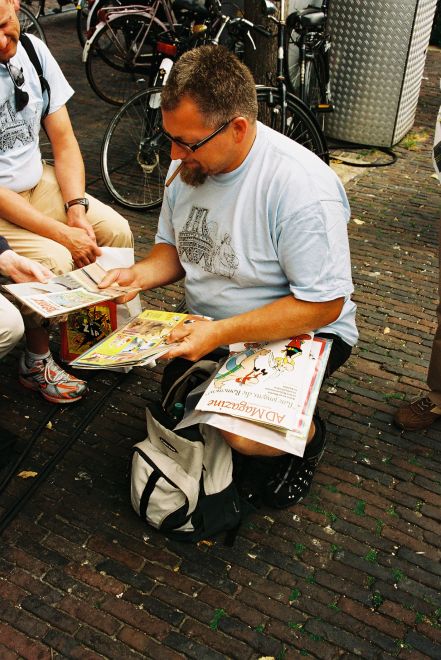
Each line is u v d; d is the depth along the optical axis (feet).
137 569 7.25
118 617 6.79
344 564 7.40
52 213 9.49
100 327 9.62
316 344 6.86
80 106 21.04
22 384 9.74
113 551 7.45
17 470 8.42
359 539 7.70
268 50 16.06
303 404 6.27
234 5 18.15
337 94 18.63
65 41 27.25
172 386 7.23
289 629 6.72
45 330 9.20
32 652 6.46
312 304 6.49
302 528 7.80
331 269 6.43
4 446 8.46
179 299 12.13
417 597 7.07
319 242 6.27
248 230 6.48
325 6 17.47
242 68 5.96
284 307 6.54
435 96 23.94
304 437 6.03
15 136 8.75
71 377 9.51
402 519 7.97
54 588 7.04
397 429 9.29
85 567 7.26
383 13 17.06
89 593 7.00
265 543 7.59
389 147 18.90
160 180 16.22
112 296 7.17
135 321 7.10
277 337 6.70
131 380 10.02
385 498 8.23
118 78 23.43
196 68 5.78
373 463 8.71
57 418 9.29
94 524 7.75
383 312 11.85
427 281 12.87
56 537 7.59
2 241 8.08
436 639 6.67
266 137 6.38
